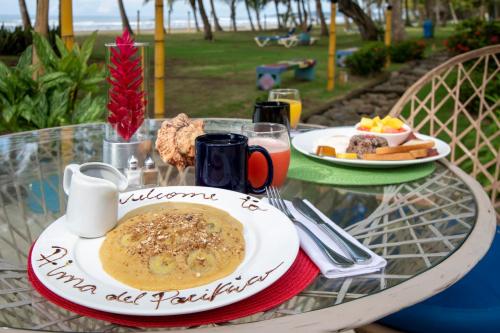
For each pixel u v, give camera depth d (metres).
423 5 46.88
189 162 1.33
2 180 1.32
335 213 1.12
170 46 21.66
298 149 1.49
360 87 9.94
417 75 11.92
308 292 0.78
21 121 3.00
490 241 0.97
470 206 1.15
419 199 1.20
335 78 11.37
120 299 0.70
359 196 1.22
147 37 26.20
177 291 0.72
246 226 0.94
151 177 1.29
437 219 1.08
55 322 0.71
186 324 0.69
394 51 14.84
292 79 11.30
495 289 1.38
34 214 1.09
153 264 0.77
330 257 0.84
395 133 1.49
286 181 1.31
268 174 1.18
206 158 1.14
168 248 0.79
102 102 2.94
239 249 0.83
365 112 7.57
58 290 0.71
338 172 1.38
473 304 1.31
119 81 1.28
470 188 1.26
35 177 1.34
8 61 12.66
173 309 0.66
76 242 0.87
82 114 2.92
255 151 1.17
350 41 24.98
